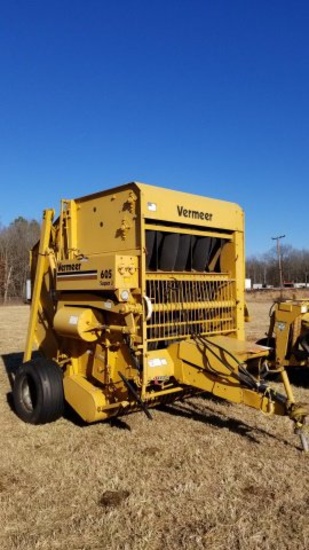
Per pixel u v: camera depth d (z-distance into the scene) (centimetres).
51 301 682
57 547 345
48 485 441
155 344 597
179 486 427
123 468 473
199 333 628
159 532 362
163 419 615
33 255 774
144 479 448
